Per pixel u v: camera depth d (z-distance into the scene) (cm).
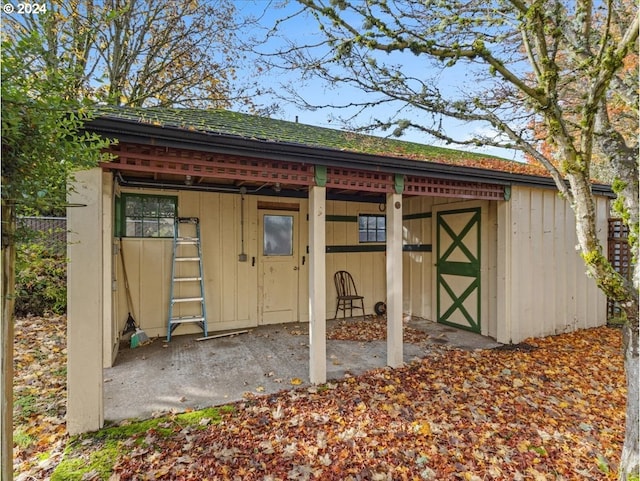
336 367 400
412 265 674
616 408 301
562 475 217
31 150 142
